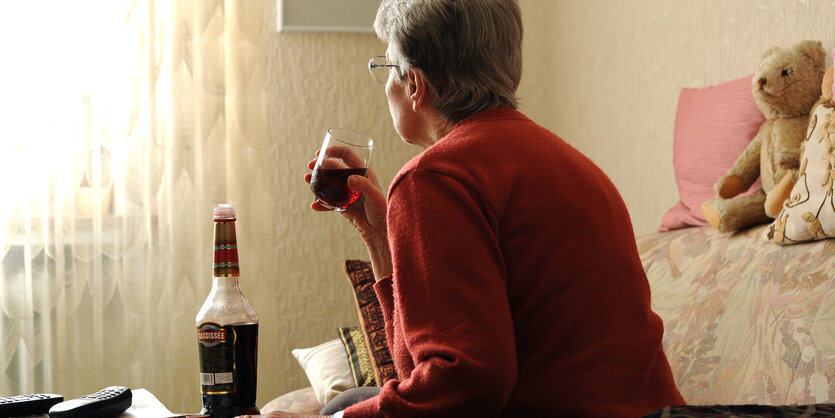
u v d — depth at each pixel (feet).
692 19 8.01
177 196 10.47
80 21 10.26
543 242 3.35
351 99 11.19
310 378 7.74
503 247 3.34
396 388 3.20
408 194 3.27
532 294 3.35
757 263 5.56
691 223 7.06
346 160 4.20
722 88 6.99
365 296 7.14
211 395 4.09
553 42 10.93
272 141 10.99
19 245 10.16
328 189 4.16
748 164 6.23
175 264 10.48
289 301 11.03
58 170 10.19
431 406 3.02
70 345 10.27
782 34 6.75
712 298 5.68
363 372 7.10
